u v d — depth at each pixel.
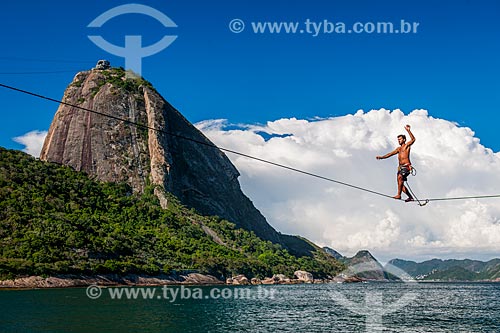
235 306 99.56
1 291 129.88
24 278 140.62
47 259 151.50
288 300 115.88
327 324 68.81
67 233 170.25
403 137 25.03
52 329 63.62
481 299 134.38
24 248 153.75
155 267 178.12
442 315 82.06
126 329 64.38
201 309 92.12
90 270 157.25
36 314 79.38
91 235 178.25
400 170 24.88
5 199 185.88
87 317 76.19
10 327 65.06
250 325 68.50
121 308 90.69
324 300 114.12
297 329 64.12
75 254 160.50
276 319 75.62
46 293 123.25
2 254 149.88
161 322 71.62
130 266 170.00
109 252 174.38
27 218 174.88
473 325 69.12
